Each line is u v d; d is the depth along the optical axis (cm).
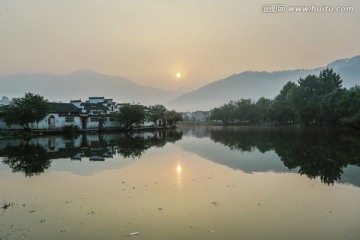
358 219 1486
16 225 1431
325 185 2161
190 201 1784
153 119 10762
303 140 5416
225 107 17112
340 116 7812
